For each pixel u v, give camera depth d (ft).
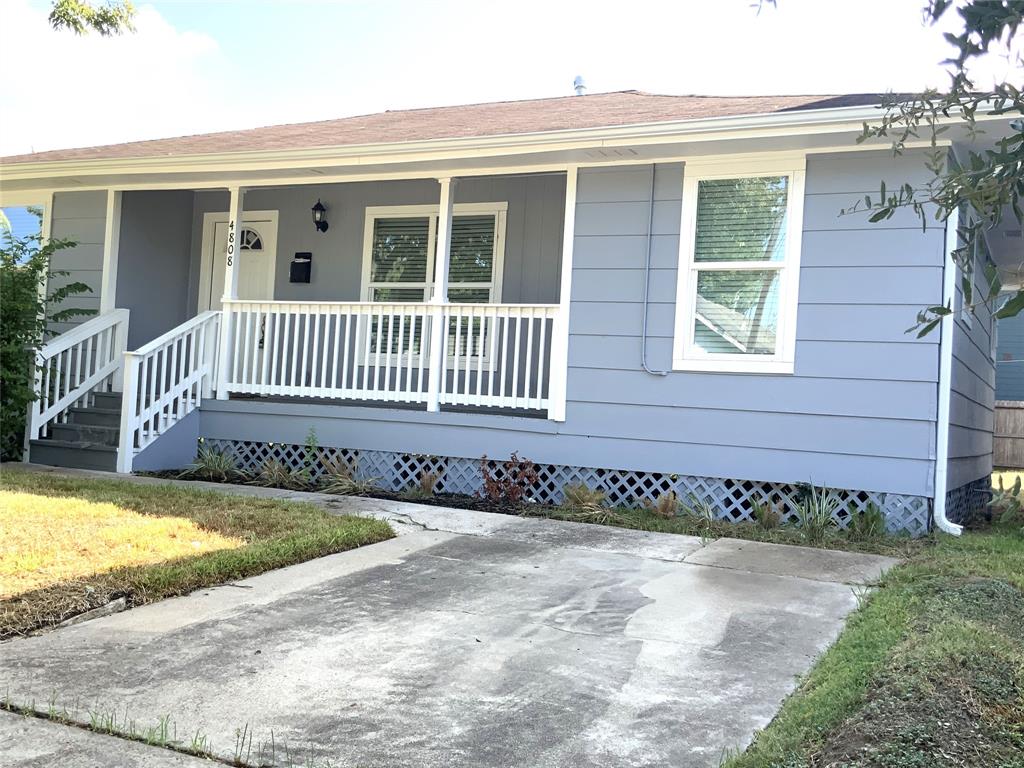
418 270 35.29
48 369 31.30
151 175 32.86
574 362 27.20
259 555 17.70
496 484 27.07
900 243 23.62
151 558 17.08
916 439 23.36
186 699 11.14
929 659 11.51
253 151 29.81
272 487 28.17
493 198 34.01
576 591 16.69
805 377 24.53
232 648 13.06
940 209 8.42
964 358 27.73
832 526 23.30
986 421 37.58
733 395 25.36
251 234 38.24
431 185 35.12
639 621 14.83
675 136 24.41
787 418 24.73
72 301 35.37
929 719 9.80
